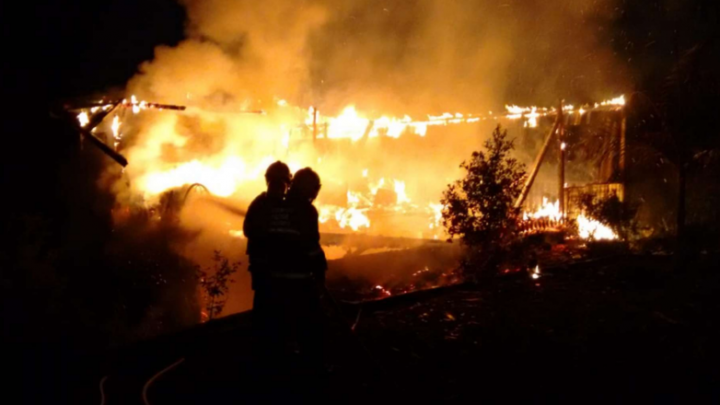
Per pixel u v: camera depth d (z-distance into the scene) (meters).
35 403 4.84
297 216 4.68
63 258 8.45
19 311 6.79
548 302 7.84
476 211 8.00
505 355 5.81
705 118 11.05
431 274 10.63
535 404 4.70
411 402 4.69
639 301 7.87
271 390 4.87
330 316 6.76
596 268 10.16
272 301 4.71
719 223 13.19
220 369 5.38
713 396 4.83
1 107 9.24
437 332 6.53
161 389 4.95
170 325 8.71
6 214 8.28
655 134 12.05
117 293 8.46
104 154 10.66
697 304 7.64
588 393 4.91
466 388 5.00
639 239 12.91
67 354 6.13
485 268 8.46
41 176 9.52
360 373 5.29
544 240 12.88
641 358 5.71
